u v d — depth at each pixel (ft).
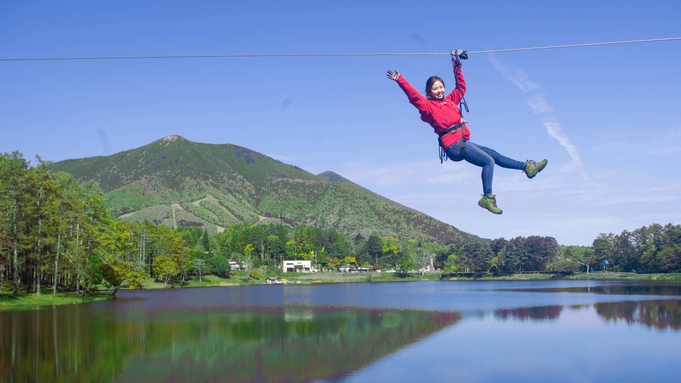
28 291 339.77
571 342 190.80
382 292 502.79
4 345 182.19
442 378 141.18
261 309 320.29
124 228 508.12
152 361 163.84
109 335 206.39
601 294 426.10
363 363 161.07
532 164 41.91
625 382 135.64
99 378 143.43
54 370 150.20
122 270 387.34
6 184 301.02
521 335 208.23
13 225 305.73
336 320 264.31
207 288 586.04
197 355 173.27
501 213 40.98
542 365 153.89
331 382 140.56
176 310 308.81
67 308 298.35
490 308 318.65
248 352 179.63
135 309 308.40
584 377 141.08
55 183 335.47
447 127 43.16
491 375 143.54
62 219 327.88
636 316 265.34
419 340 199.93
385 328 234.58
